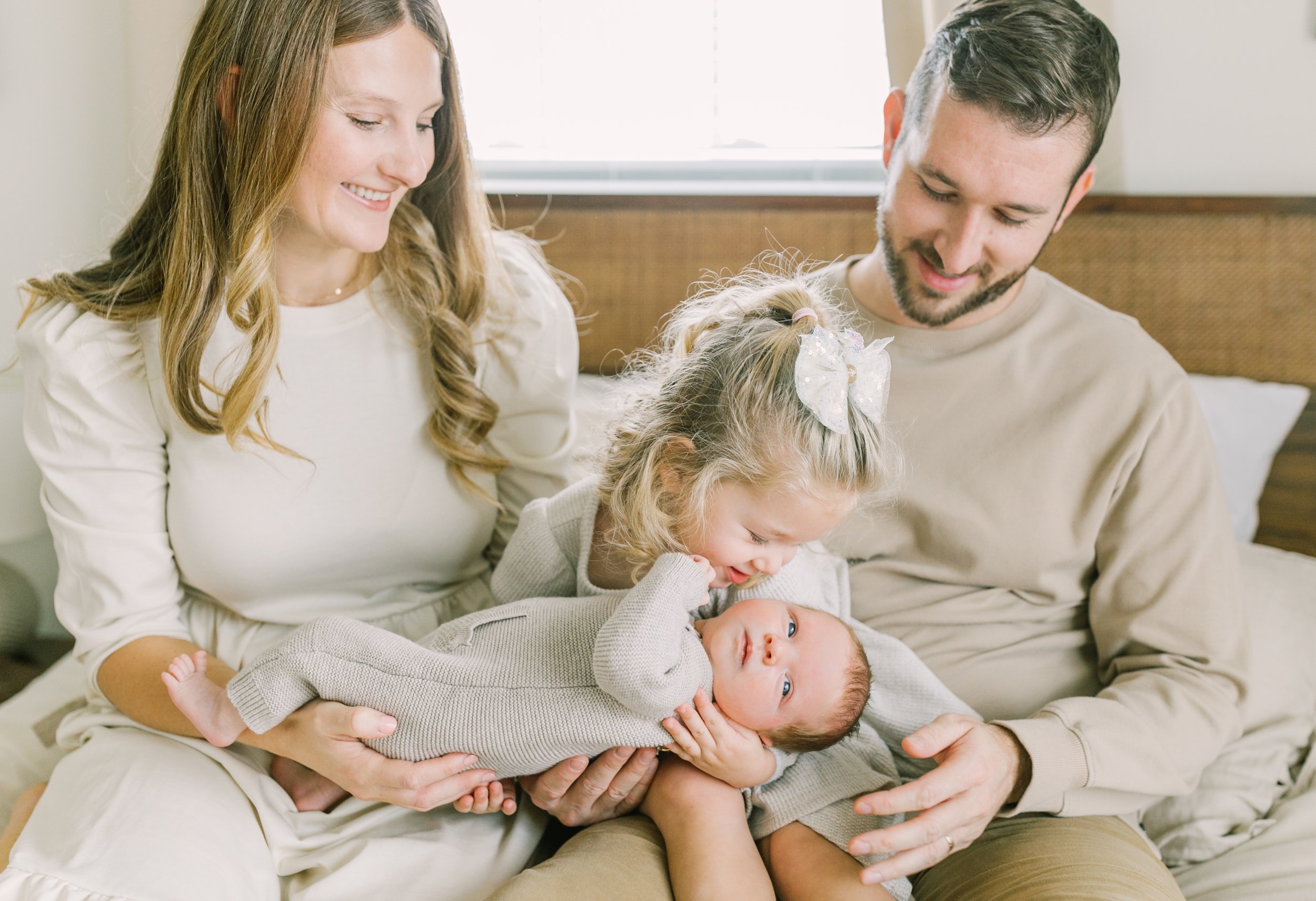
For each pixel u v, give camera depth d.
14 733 1.37
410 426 1.29
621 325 2.06
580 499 1.23
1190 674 1.20
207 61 1.06
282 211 1.15
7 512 1.78
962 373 1.32
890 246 1.28
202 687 1.07
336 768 1.03
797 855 1.05
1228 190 1.92
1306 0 1.83
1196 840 1.28
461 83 1.25
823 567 1.30
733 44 2.13
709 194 2.05
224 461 1.19
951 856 1.14
